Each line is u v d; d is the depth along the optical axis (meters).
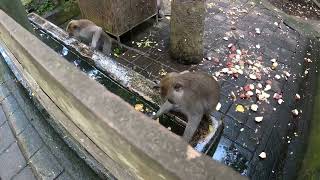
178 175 0.50
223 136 1.60
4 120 1.40
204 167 0.50
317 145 1.62
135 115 0.62
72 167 1.13
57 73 0.81
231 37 2.39
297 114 1.80
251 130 1.65
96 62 1.69
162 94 1.30
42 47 0.95
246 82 1.96
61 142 1.22
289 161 1.58
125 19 2.28
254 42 2.36
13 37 1.07
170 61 2.17
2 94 1.53
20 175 1.17
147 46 2.34
